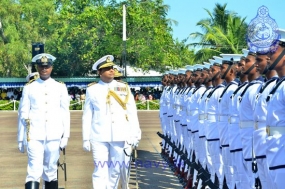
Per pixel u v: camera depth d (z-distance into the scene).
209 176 10.84
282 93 7.02
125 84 10.80
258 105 7.83
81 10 59.97
